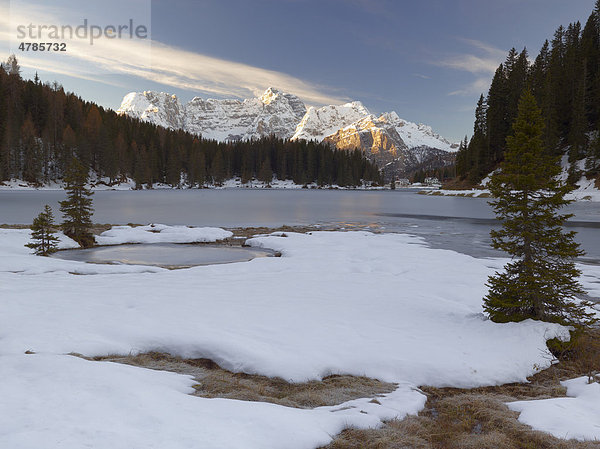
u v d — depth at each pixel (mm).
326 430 5352
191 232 33062
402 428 5742
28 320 9453
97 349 8211
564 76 97438
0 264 18703
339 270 19297
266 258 22656
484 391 7594
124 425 4551
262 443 4586
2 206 57562
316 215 54188
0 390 5281
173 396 5730
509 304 10516
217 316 10672
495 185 10852
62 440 4070
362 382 7598
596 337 10570
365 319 11078
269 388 7141
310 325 10320
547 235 10414
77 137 133375
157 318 10266
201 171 167625
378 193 145500
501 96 105562
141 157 145500
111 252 25797
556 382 8133
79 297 12133
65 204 28688
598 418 6172
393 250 25453
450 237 33438
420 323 10961
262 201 85875
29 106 140125
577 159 84750
